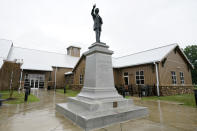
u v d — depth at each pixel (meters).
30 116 4.38
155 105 6.80
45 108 5.82
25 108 5.80
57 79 22.12
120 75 15.66
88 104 4.10
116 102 4.58
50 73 21.28
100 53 5.34
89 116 3.40
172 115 4.64
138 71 13.55
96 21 5.97
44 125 3.46
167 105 6.80
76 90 18.02
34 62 20.39
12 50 20.94
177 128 3.28
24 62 19.14
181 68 14.73
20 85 15.91
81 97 5.10
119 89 12.93
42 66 20.06
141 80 13.11
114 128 3.27
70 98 5.70
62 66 22.70
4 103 7.10
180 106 6.52
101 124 3.35
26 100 7.89
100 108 4.14
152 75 12.08
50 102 7.61
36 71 19.97
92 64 5.33
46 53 24.98
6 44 19.38
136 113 4.29
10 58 18.50
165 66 12.47
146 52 16.70
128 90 12.97
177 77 13.73
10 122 3.71
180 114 4.79
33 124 3.54
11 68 15.16
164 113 4.96
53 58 24.36
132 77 14.13
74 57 28.55
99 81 4.96
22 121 3.80
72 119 3.81
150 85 11.92
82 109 4.28
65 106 4.81
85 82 5.64
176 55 14.49
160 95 11.36
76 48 29.75
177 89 13.20
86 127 3.09
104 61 5.39
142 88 11.55
